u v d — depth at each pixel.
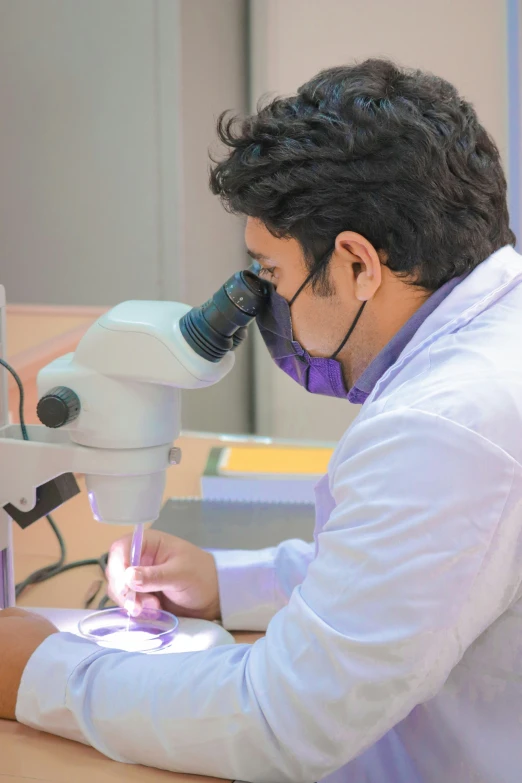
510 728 0.84
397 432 0.74
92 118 2.80
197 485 1.61
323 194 0.80
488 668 0.84
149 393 0.89
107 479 0.92
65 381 0.88
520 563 0.76
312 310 0.87
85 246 2.92
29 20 2.74
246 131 0.85
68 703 0.83
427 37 2.81
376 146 0.78
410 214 0.80
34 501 0.95
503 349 0.78
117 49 2.72
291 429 3.23
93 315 2.25
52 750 0.83
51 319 2.18
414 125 0.78
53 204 2.90
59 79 2.78
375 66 0.86
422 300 0.86
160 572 1.09
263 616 1.11
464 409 0.73
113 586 1.13
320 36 2.90
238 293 0.85
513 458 0.72
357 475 0.76
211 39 2.85
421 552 0.71
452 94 0.86
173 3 2.65
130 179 2.83
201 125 2.87
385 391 0.82
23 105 2.82
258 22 2.94
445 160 0.80
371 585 0.72
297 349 0.91
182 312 0.90
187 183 2.85
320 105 0.81
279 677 0.75
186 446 1.84
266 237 0.86
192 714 0.78
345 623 0.73
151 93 2.74
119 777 0.79
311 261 0.84
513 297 0.84
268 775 0.77
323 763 0.75
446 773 0.88
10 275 2.99
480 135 0.86
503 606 0.78
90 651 0.87
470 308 0.83
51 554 1.33
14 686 0.88
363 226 0.81
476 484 0.71
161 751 0.79
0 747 0.84
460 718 0.86
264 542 1.34
